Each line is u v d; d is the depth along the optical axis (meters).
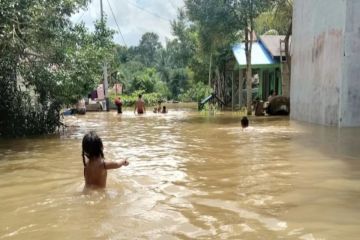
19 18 11.98
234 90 34.97
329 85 15.19
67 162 8.67
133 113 29.58
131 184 6.41
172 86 70.56
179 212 4.88
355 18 13.82
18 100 14.44
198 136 13.22
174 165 8.06
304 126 15.60
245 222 4.47
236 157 8.80
